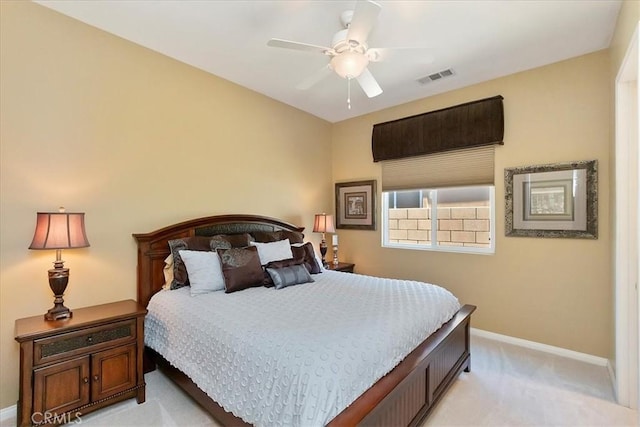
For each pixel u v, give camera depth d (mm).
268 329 1771
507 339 3354
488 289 3494
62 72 2391
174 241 2852
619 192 2262
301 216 4469
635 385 2170
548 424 2000
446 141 3723
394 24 2445
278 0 2211
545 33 2580
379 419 1423
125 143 2732
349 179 4816
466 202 3803
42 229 2064
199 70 3270
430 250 3969
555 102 3072
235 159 3619
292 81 3551
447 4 2215
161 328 2418
